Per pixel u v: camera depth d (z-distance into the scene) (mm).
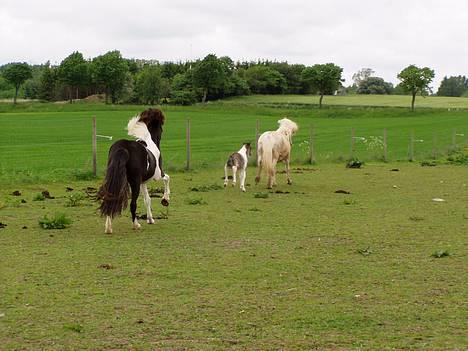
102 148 35781
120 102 137750
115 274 9172
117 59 131000
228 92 147875
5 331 6727
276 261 10188
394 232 12953
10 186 19109
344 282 8977
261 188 20203
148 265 9758
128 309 7551
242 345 6426
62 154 31531
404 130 61625
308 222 14031
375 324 7137
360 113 93938
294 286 8719
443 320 7289
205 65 139625
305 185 21469
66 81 139000
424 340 6629
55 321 7078
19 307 7551
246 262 10078
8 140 42469
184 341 6523
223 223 13680
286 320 7242
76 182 20656
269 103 130375
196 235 12273
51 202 16234
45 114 80188
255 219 14289
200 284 8734
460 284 8898
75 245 11125
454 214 15500
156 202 16672
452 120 80750
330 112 94312
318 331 6887
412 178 24469
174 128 59125
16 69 121875
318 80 123438
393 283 8945
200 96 145875
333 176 24641
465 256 10742
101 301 7852
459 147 42125
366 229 13266
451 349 6367
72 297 7996
